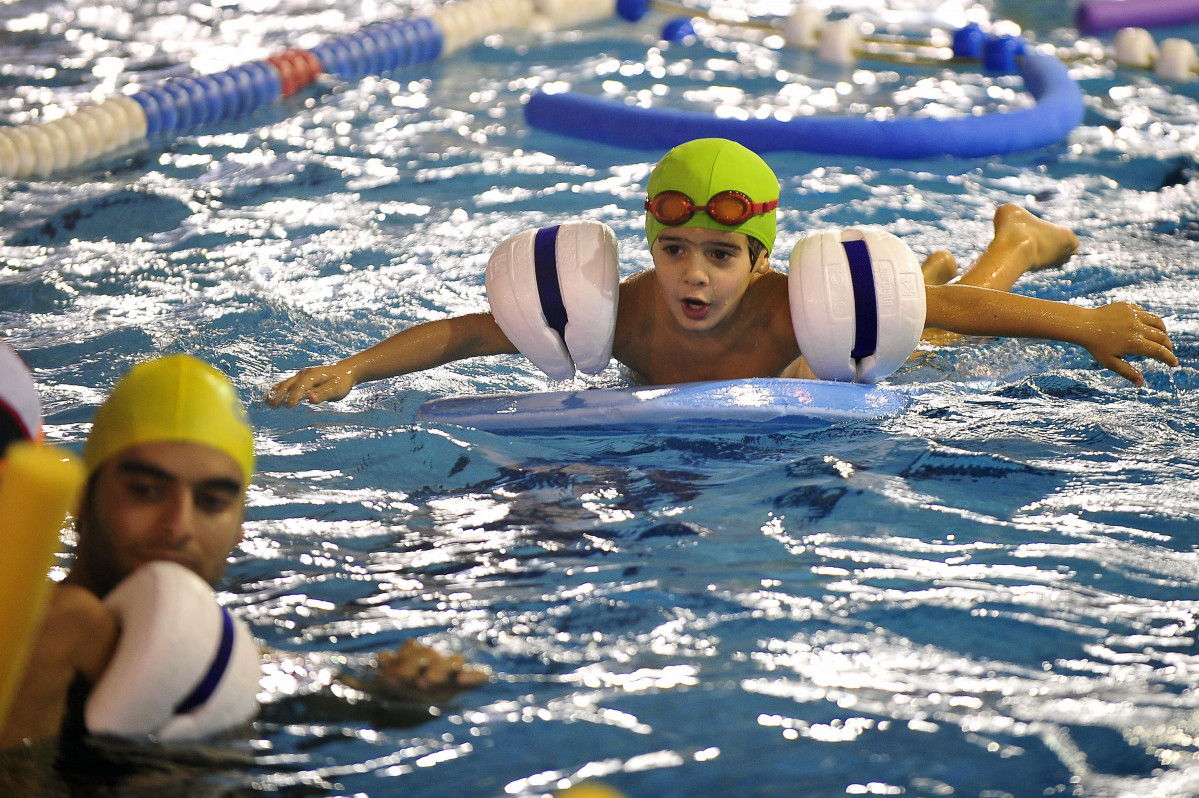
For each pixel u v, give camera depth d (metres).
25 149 21.52
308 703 6.89
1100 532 9.33
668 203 11.90
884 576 8.59
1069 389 12.77
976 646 7.61
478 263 17.31
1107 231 19.03
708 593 8.34
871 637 7.71
